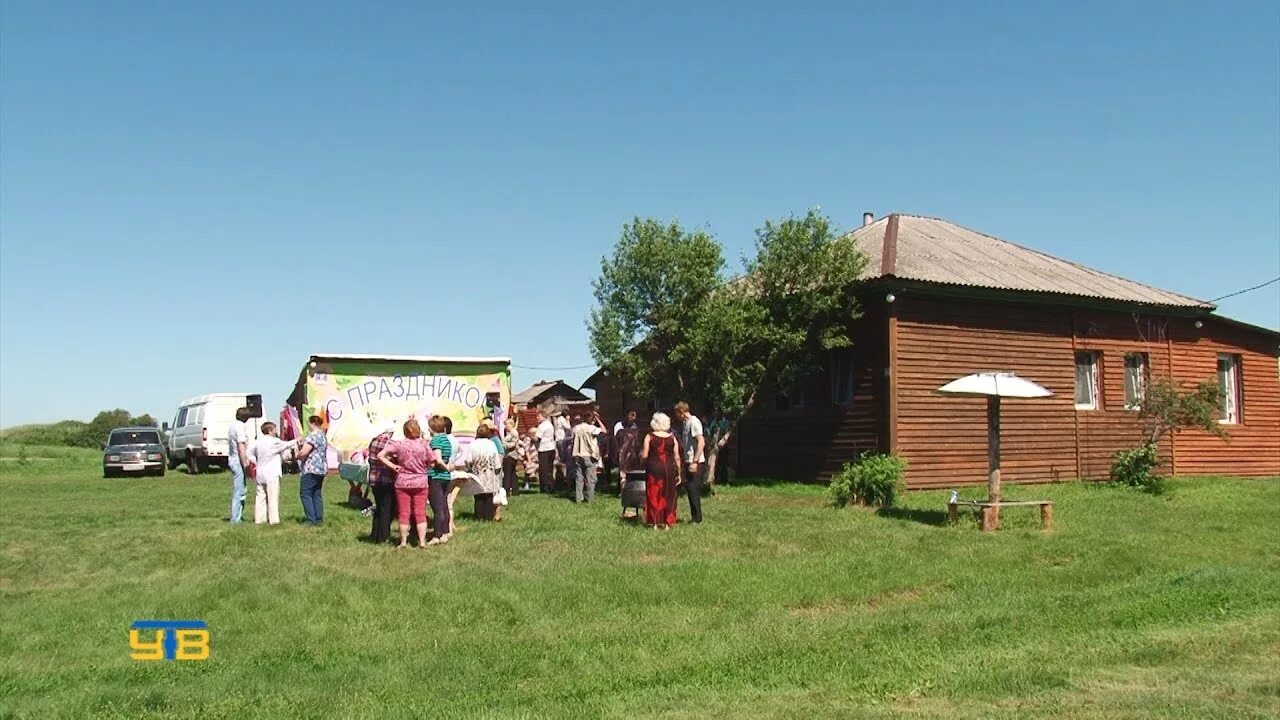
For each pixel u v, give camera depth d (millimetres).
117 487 27156
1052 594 10188
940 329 20359
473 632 8961
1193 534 14219
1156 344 23938
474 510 16297
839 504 17469
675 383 21188
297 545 13367
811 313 19922
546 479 21281
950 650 7840
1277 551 13281
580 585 10508
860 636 8438
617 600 10023
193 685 7328
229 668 7832
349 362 23703
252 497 22141
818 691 6777
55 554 13008
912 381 19844
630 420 20188
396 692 7105
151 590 10531
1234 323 25219
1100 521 15398
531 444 23047
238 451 16406
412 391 24062
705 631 8883
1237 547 13414
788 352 20438
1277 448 26219
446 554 12469
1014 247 26219
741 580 10781
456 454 15758
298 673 7648
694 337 19688
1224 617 8812
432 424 13695
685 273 20281
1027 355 21578
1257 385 26031
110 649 8414
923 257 21750
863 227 26609
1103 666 7262
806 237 19781
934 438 20047
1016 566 11859
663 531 14156
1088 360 23062
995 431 14805
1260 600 9477
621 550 12688
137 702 6840
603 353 20797
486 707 6594
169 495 23328
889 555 12227
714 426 20312
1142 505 17391
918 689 6738
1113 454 22641
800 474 21938
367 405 23719
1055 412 21891
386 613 9570
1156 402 21000
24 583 11156
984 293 20453
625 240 20891
